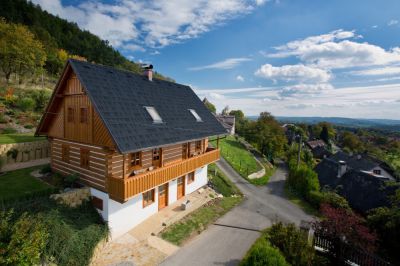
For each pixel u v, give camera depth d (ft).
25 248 23.40
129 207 42.80
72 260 30.22
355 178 87.30
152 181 41.60
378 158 157.28
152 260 35.83
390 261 40.70
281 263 30.04
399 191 51.52
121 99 43.60
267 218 56.95
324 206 48.75
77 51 266.98
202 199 60.29
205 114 67.05
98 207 40.73
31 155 57.57
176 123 51.72
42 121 48.85
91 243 33.65
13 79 129.39
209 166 90.84
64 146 48.11
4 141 56.13
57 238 30.12
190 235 44.37
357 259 37.32
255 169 108.88
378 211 47.60
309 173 80.07
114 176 39.11
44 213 32.81
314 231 41.88
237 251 40.27
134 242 39.78
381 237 44.04
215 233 46.32
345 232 38.99
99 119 38.52
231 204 62.95
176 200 56.90
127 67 313.53
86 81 39.73
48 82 148.97
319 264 37.76
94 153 41.04
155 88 57.52
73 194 39.29
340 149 273.75
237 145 150.20
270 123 173.78
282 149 158.81
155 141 41.68
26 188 41.27
